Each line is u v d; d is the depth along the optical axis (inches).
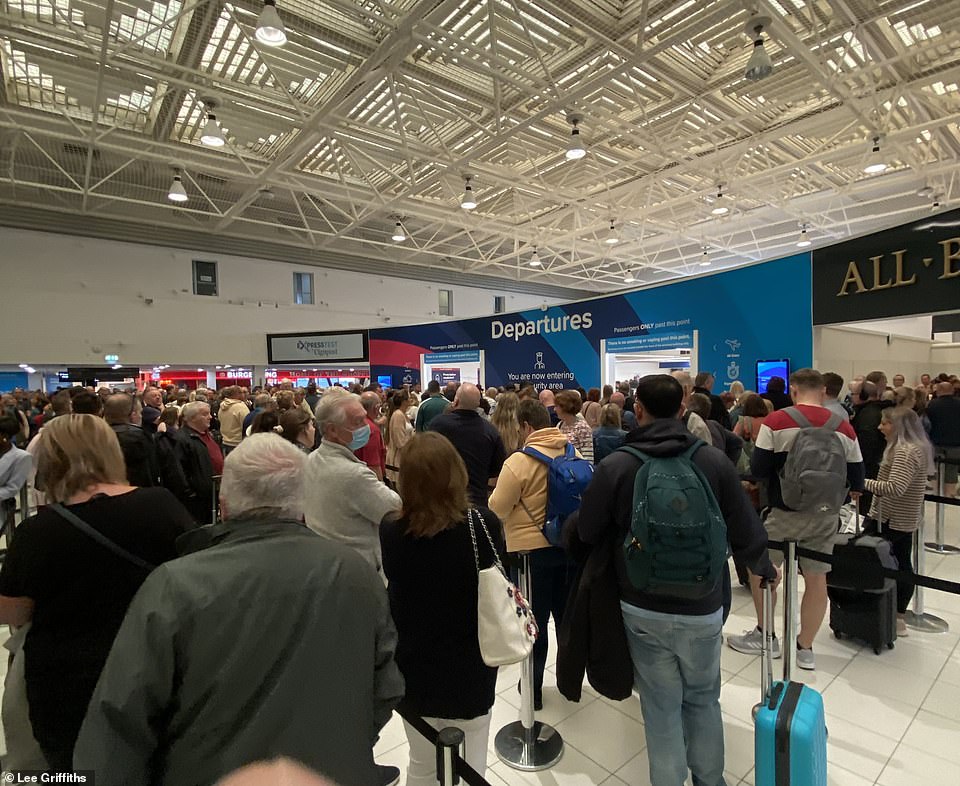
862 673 101.4
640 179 423.2
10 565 48.4
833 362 272.1
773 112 318.3
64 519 49.2
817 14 220.5
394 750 86.0
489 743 86.0
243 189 451.5
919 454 114.1
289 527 40.0
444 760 47.2
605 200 463.2
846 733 85.1
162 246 526.6
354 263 654.5
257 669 33.3
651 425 66.6
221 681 32.4
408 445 58.1
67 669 47.6
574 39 233.3
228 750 31.6
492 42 209.8
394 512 60.4
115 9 215.3
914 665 104.1
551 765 80.5
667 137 336.8
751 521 64.5
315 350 569.3
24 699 51.1
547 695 99.3
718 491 63.5
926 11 217.9
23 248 454.0
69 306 475.2
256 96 277.4
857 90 287.4
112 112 310.8
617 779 77.7
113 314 498.9
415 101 264.4
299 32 221.0
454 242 666.2
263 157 375.2
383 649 41.3
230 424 231.8
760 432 103.0
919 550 123.6
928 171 377.1
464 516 57.0
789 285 252.1
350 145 341.4
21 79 275.0
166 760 32.1
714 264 778.8
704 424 127.7
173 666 32.8
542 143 360.2
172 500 56.4
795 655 104.0
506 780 77.7
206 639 33.1
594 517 65.4
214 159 366.6
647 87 285.4
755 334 267.9
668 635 62.7
